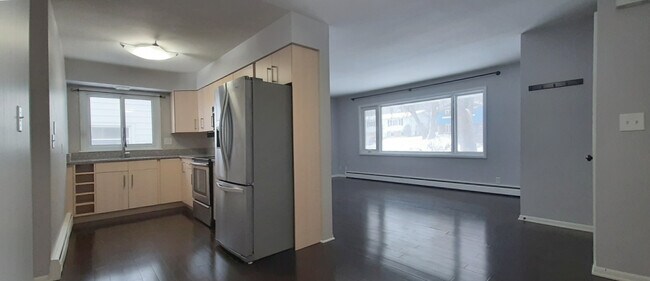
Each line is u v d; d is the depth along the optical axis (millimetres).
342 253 2709
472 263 2439
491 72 5164
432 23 3131
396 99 6836
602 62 2197
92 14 2656
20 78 1250
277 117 2756
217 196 2951
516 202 4613
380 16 2906
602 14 2197
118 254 2762
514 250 2693
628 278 2080
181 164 4734
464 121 5676
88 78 4129
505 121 5066
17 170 1182
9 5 1085
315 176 2998
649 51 2025
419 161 6430
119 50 3672
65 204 3422
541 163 3475
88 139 4449
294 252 2752
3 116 1001
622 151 2121
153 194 4465
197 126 4891
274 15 2803
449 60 4590
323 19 2953
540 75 3441
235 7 2602
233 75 3721
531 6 2789
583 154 3186
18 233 1187
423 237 3102
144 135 4941
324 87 3062
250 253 2535
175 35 3225
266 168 2666
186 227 3648
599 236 2205
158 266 2490
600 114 2207
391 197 5227
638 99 2062
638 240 2059
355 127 7910
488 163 5324
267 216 2664
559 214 3355
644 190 2041
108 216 4129
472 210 4191
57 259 2291
